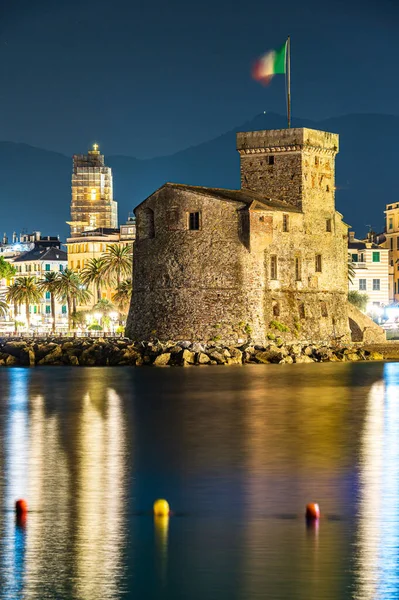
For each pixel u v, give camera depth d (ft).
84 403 302.25
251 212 479.00
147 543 130.31
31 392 338.34
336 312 534.37
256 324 483.51
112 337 536.01
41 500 155.12
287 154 515.09
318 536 132.87
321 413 272.10
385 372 419.33
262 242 484.74
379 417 261.85
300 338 504.84
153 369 444.14
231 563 121.70
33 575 117.80
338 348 514.68
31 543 130.41
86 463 189.06
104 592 112.16
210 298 483.51
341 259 541.75
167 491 161.89
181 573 118.01
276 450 204.54
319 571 118.32
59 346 495.00
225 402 301.84
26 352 488.02
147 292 499.10
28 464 187.83
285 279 501.15
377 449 204.64
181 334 486.79
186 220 489.26
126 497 157.48
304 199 513.86
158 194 495.41
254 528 137.28
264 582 114.83
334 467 183.11
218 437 224.94
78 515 145.28
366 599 109.29
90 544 130.00
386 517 142.72
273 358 474.08
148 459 193.88
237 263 481.05
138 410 282.56
